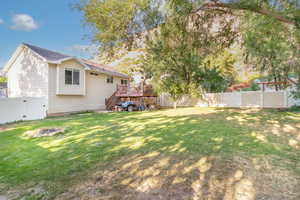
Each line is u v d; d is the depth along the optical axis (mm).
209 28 6043
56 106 12117
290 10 4297
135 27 5094
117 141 4613
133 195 2154
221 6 4707
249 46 7562
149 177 2602
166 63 8781
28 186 2473
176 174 2664
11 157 3670
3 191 2367
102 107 16484
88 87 14906
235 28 6262
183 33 5578
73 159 3441
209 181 2426
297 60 7902
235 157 3248
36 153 3887
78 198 2133
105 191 2270
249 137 4598
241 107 13047
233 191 2164
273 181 2373
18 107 9477
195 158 3248
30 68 12609
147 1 4664
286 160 3082
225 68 18281
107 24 4844
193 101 16016
